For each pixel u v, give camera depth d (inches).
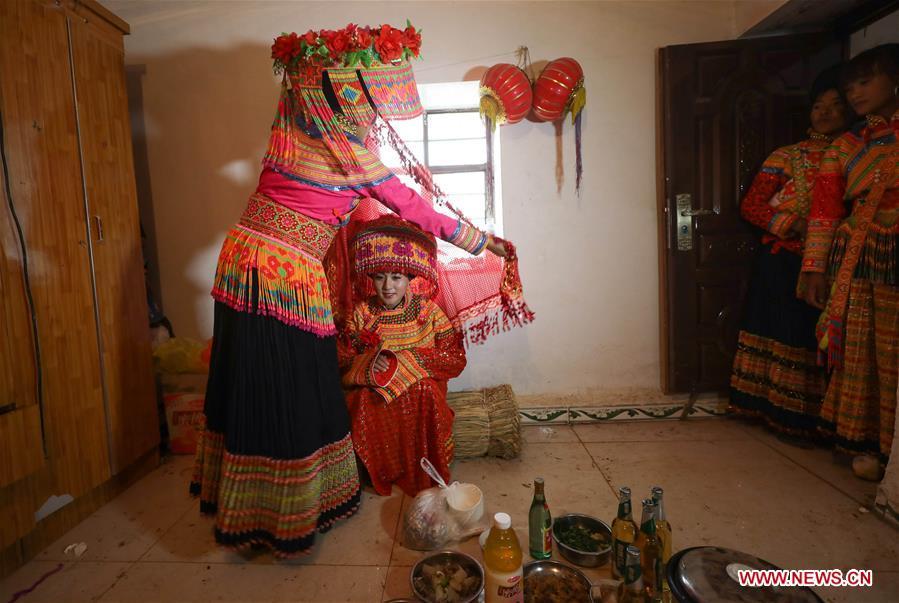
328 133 66.7
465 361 93.2
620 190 108.7
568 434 107.7
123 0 100.6
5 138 66.7
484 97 98.3
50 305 72.9
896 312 78.9
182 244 109.0
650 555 53.0
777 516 74.8
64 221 75.5
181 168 107.5
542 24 105.3
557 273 110.5
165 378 101.9
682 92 103.3
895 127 78.9
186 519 79.7
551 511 77.8
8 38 67.6
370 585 63.5
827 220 88.4
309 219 69.1
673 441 102.4
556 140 107.3
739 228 106.0
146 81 105.9
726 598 49.3
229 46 105.0
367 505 82.4
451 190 112.3
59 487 73.9
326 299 72.3
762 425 109.2
